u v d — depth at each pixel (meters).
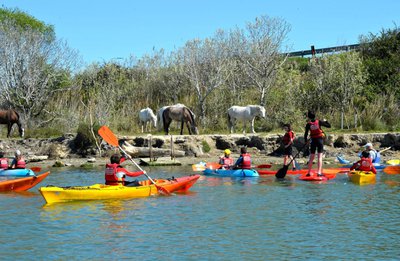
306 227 11.56
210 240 10.60
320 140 18.56
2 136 30.84
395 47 37.50
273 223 11.94
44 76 34.31
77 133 27.06
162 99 37.19
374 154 21.61
